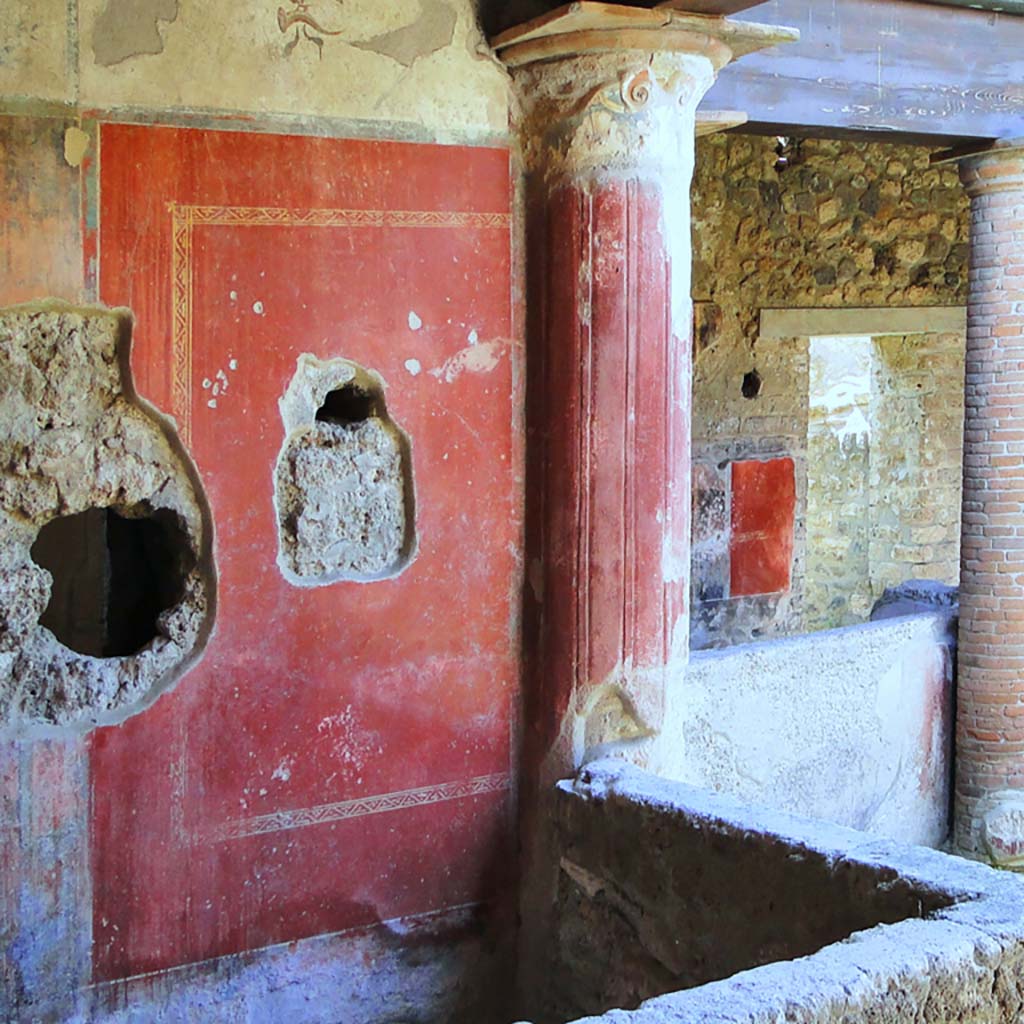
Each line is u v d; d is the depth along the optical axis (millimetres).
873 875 2869
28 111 3174
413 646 3816
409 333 3715
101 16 3238
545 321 3852
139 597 3836
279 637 3617
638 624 3869
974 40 5359
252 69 3436
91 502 3373
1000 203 5891
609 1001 3684
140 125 3307
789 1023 2287
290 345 3553
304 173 3521
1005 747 6102
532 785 3984
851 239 8039
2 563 3307
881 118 5188
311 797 3699
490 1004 4043
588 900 3764
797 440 8172
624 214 3740
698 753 5121
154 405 3395
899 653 5949
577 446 3807
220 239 3432
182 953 3553
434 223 3721
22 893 3340
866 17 5086
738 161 7672
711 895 3307
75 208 3252
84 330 3299
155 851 3500
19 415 3258
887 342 9109
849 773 5719
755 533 8094
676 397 3887
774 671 5379
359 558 3730
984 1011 2506
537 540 3926
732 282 7742
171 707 3496
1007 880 2773
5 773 3305
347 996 3795
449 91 3715
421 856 3887
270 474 3568
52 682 3377
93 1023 3447
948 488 9102
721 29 3680
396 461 3756
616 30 3594
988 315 6020
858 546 9414
